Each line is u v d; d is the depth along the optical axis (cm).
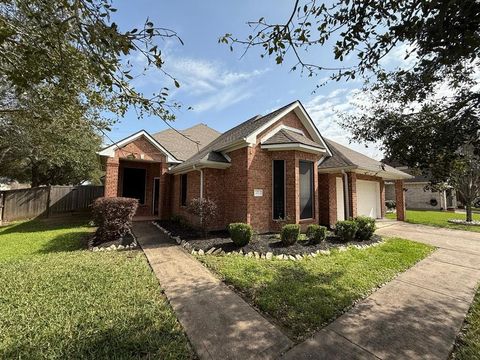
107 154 1247
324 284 491
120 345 293
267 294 439
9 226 1223
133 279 498
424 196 2616
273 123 1060
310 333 335
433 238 1013
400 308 410
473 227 1305
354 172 1191
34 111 432
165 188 1430
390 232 1155
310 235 815
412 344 314
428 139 331
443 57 241
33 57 253
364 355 291
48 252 727
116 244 802
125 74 271
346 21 275
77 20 222
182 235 932
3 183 2494
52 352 279
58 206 1622
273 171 1009
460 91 333
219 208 1067
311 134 1234
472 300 442
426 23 228
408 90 361
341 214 1335
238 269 568
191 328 338
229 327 343
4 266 567
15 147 967
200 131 2042
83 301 398
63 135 741
